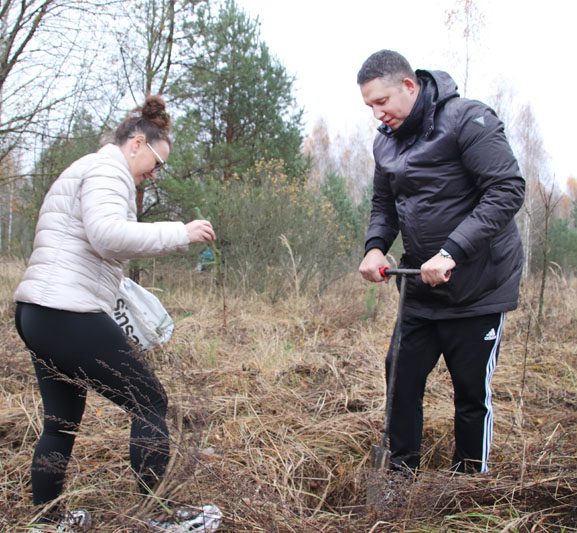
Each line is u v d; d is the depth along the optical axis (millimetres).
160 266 8570
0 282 7906
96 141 6508
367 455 2730
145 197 8453
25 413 2961
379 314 6367
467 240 2145
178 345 4426
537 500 2092
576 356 4539
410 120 2244
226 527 1951
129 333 2230
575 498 2064
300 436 2920
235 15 10852
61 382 2070
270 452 2709
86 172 1960
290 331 5598
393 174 2377
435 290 2338
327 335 5590
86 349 1951
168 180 7844
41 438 2053
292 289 7703
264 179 8703
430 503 2021
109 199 1919
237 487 1939
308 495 2436
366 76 2232
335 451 2789
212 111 11281
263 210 8047
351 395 3531
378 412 3186
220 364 4211
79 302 1923
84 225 1922
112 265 2041
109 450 2576
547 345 4883
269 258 8055
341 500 2439
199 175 9297
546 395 3701
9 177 6094
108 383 2016
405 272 2350
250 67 10891
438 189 2281
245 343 5004
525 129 20062
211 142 11352
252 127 11680
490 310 2305
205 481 2014
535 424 3152
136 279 7805
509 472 2211
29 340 1972
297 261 7965
